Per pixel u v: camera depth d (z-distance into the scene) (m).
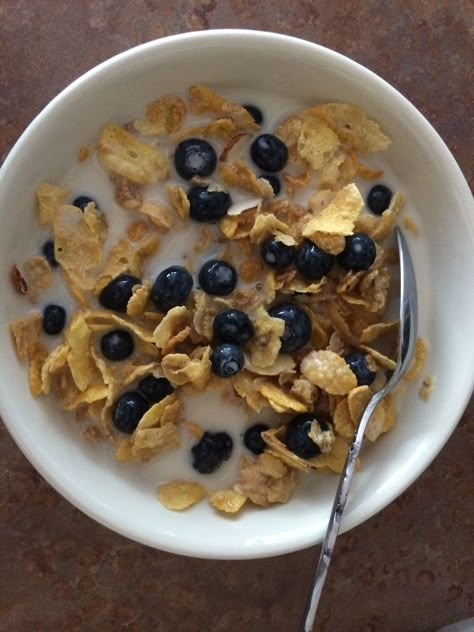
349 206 0.25
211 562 0.30
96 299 0.26
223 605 0.30
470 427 0.31
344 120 0.26
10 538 0.29
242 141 0.26
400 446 0.27
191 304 0.26
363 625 0.31
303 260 0.26
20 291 0.25
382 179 0.27
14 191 0.24
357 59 0.29
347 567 0.31
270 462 0.26
